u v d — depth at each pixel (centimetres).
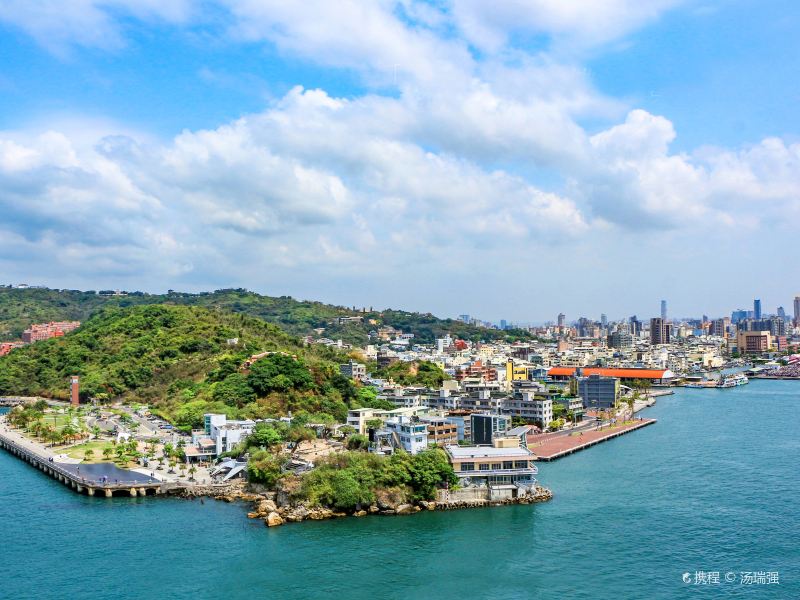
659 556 19000
